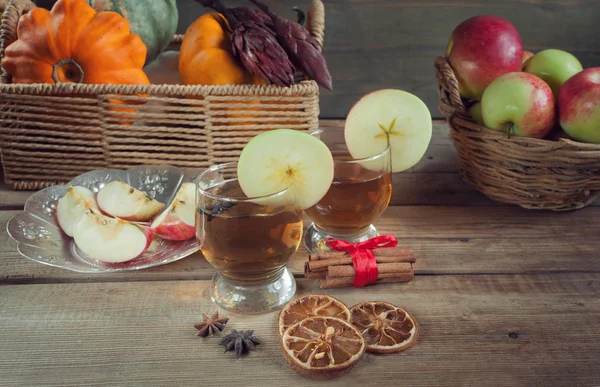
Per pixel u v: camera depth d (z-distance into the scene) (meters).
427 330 0.57
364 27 1.15
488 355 0.54
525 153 0.70
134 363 0.54
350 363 0.52
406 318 0.57
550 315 0.58
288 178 0.58
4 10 0.87
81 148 0.78
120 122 0.77
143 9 0.84
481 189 0.78
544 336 0.56
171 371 0.53
